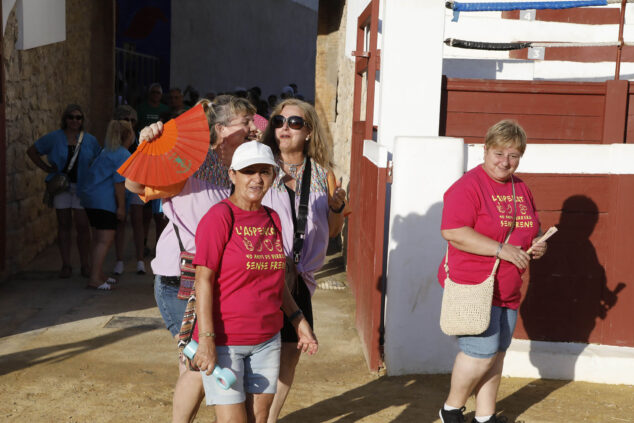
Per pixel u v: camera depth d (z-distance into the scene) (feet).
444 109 19.93
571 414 16.51
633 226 18.58
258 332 11.42
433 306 18.45
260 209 11.68
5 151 26.84
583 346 18.99
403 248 18.25
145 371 18.63
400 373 18.71
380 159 18.54
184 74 63.36
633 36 26.91
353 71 29.99
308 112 14.10
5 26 27.04
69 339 21.04
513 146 13.73
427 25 19.20
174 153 12.39
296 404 16.75
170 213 12.90
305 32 94.22
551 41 27.09
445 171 18.06
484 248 13.58
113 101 44.16
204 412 16.16
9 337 21.13
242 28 76.13
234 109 13.23
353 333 22.43
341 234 35.24
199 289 11.06
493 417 14.97
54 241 35.55
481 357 14.15
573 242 18.74
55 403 16.42
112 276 28.02
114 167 26.22
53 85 35.19
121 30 58.49
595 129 19.94
